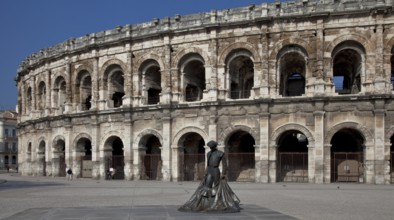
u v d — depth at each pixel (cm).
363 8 4994
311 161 5031
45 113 7056
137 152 5859
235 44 5412
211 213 2197
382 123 4847
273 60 5253
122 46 6084
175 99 5653
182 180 5606
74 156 6456
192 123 5519
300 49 5238
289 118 5128
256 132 5225
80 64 6525
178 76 5694
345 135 5825
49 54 7081
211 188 2334
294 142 6181
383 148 4844
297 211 2492
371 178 4888
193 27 5566
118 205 2700
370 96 4891
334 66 6059
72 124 6519
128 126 5897
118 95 6662
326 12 5047
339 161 5300
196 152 6094
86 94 6669
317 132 4997
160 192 3834
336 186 4506
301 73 6059
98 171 6144
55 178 6462
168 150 5584
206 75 5494
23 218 2073
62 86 6981
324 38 5125
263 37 5272
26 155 7838
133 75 5984
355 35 5038
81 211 2316
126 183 5162
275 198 3247
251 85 6278
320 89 5050
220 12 5519
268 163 5144
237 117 5325
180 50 5675
